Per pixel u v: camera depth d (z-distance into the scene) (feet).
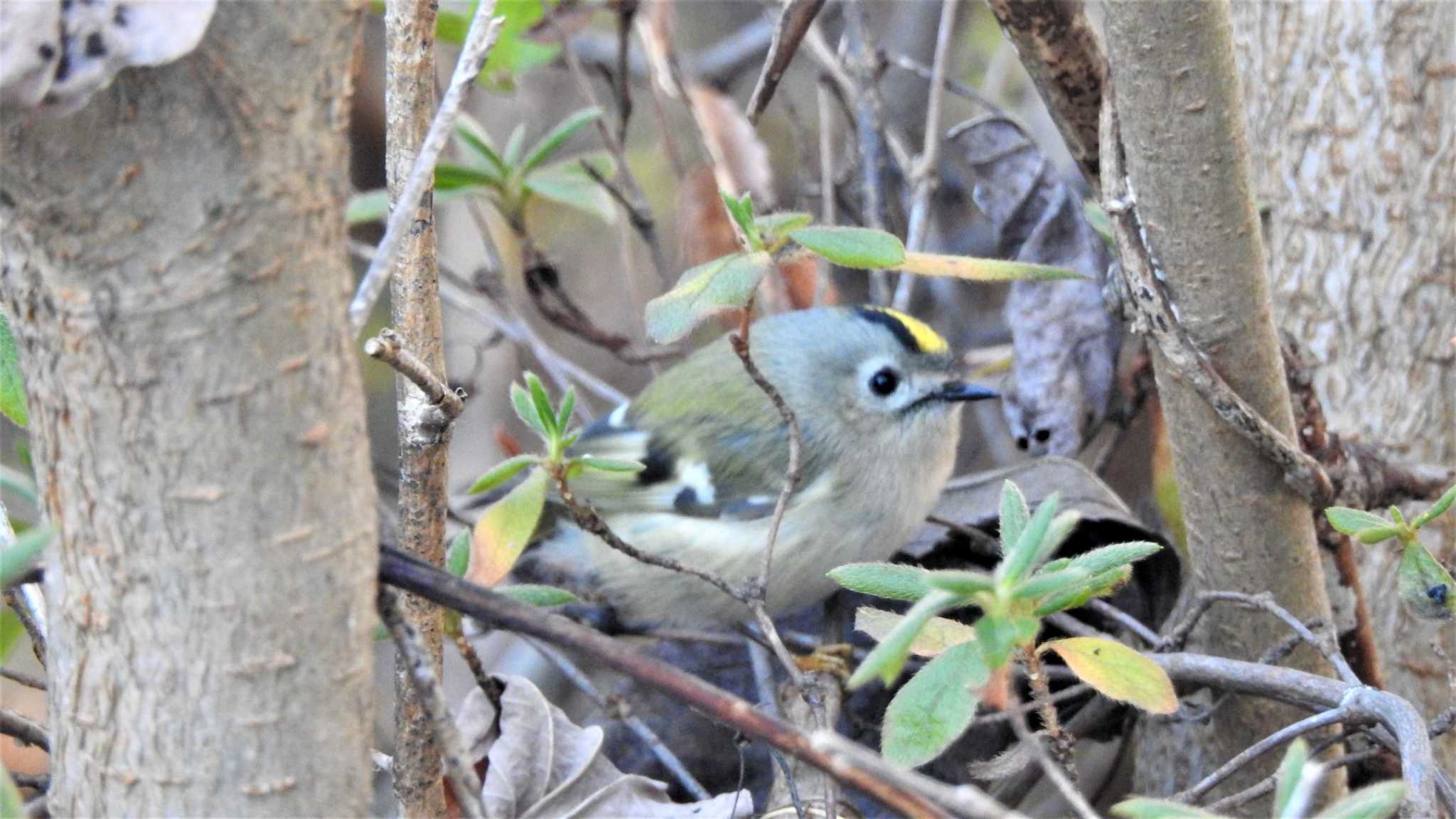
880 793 9.41
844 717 23.53
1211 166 16.60
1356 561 21.49
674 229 35.37
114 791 9.32
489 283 30.07
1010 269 15.66
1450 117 21.52
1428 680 21.34
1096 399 25.23
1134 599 23.98
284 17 8.28
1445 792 13.80
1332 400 22.38
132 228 8.43
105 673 9.20
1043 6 17.75
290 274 8.66
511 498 16.33
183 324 8.56
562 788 17.21
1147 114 16.58
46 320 8.82
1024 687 22.65
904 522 26.08
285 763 9.25
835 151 37.50
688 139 37.22
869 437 25.76
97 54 7.88
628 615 26.53
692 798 22.57
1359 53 21.83
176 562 8.91
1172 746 22.02
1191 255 17.21
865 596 26.12
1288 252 22.76
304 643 9.14
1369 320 22.02
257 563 8.94
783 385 26.63
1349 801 9.66
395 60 14.62
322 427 8.96
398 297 14.90
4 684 27.17
